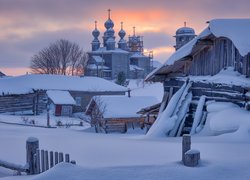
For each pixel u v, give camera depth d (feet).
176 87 95.86
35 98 249.55
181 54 88.69
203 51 91.04
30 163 43.57
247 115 70.28
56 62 407.03
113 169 33.22
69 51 414.00
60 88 263.29
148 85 399.24
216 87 83.25
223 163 34.53
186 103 87.92
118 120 169.07
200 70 91.61
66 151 56.29
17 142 72.08
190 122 87.25
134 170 33.01
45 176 32.37
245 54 73.72
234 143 56.08
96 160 47.70
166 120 85.61
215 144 53.52
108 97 177.99
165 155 48.16
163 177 31.45
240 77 80.69
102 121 169.58
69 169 33.24
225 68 85.40
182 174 31.99
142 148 55.16
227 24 80.02
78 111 266.77
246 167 33.47
